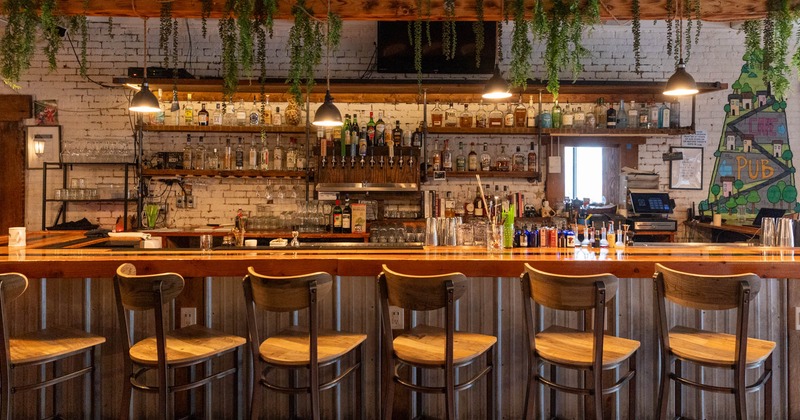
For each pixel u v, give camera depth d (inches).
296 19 136.8
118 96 238.2
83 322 112.7
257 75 235.5
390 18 139.9
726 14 136.6
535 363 92.5
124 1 135.3
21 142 238.2
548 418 114.4
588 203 233.0
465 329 114.1
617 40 244.1
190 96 220.1
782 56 135.2
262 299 87.4
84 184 238.8
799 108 247.1
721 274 105.2
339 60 241.9
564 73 243.3
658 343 112.4
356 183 220.7
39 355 89.0
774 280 113.8
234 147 239.8
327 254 118.3
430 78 239.9
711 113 248.2
